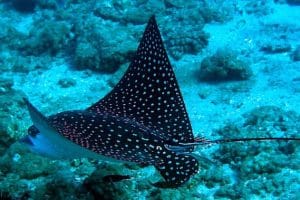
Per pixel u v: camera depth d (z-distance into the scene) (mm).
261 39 12938
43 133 3463
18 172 5277
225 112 8688
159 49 4594
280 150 6754
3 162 5371
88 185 4832
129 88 4738
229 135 7215
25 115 7871
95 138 3939
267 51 12117
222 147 6676
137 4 15422
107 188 4762
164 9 14906
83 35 12258
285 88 9648
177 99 4422
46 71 11461
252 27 13914
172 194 5043
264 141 6746
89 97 9711
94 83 10562
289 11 14984
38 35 12805
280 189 5625
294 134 7055
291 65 10945
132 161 3754
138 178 5527
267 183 5695
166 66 4535
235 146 6539
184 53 12156
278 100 9070
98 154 3588
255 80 10297
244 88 9836
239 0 16078
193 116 8547
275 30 13469
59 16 14938
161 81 4539
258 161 6113
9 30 13742
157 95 4523
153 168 5777
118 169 5270
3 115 6711
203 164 6074
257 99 9195
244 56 12000
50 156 3787
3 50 12953
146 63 4676
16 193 4863
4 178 5207
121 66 10703
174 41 12258
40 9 15961
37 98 9844
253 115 7953
